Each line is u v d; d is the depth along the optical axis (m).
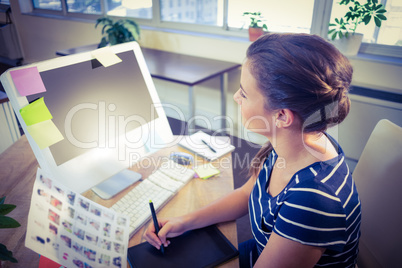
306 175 0.70
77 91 0.97
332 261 0.76
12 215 0.95
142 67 1.14
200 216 0.92
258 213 0.86
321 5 2.33
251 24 2.58
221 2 2.84
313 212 0.66
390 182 0.92
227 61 2.81
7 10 4.42
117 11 3.57
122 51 1.08
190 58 2.89
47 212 0.77
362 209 1.01
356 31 2.33
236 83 2.90
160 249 0.84
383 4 2.20
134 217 0.93
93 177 0.96
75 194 0.82
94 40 3.76
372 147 1.02
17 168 1.19
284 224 0.69
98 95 1.02
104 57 1.01
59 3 4.06
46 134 0.88
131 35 2.78
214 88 3.06
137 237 0.89
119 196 1.04
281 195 0.75
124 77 1.09
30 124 0.86
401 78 2.12
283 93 0.66
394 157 0.93
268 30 2.70
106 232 0.82
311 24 2.46
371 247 0.97
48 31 4.18
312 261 0.69
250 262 0.98
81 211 0.81
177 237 0.88
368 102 2.23
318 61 0.64
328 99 0.66
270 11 2.64
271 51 0.67
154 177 1.11
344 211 0.67
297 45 0.65
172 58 2.89
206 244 0.86
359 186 1.03
